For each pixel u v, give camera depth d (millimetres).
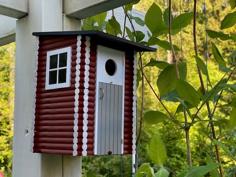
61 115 1336
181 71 1320
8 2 1500
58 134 1336
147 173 791
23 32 1567
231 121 1208
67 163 1480
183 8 2082
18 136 1539
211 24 4582
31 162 1466
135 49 1483
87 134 1296
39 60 1433
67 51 1342
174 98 1306
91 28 1704
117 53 1426
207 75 1201
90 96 1317
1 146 5539
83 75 1307
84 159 3082
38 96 1419
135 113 1464
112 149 1375
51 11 1498
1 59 6031
